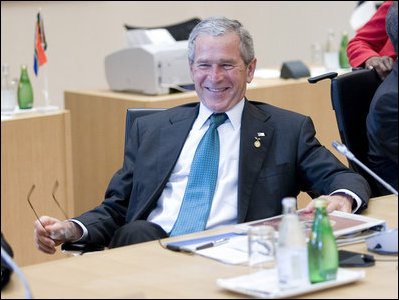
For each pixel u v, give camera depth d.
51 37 8.05
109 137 6.24
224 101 3.61
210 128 3.64
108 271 2.70
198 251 2.89
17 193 5.48
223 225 3.52
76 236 3.65
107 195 3.80
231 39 3.60
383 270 2.66
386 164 3.69
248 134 3.62
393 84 3.31
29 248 5.57
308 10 9.80
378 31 4.65
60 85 8.20
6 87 5.64
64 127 5.70
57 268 2.74
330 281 2.49
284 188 3.61
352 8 9.55
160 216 3.59
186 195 3.56
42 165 5.60
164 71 6.09
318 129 6.54
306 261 2.45
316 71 6.95
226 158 3.60
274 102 6.29
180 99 6.05
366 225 3.01
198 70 3.62
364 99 3.95
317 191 3.65
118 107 6.12
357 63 4.52
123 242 3.43
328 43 7.32
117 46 8.66
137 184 3.67
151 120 3.79
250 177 3.55
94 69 8.48
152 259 2.82
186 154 3.65
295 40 9.88
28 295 2.41
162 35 6.37
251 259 2.66
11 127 5.40
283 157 3.63
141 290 2.51
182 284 2.56
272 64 9.88
